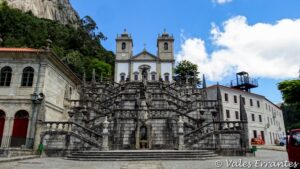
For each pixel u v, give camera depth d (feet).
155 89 109.91
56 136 64.95
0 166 39.32
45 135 65.26
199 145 65.77
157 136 73.46
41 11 305.32
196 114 85.56
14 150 57.47
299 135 33.19
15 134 70.03
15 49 78.33
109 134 73.15
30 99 72.74
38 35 194.59
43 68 76.13
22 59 76.74
